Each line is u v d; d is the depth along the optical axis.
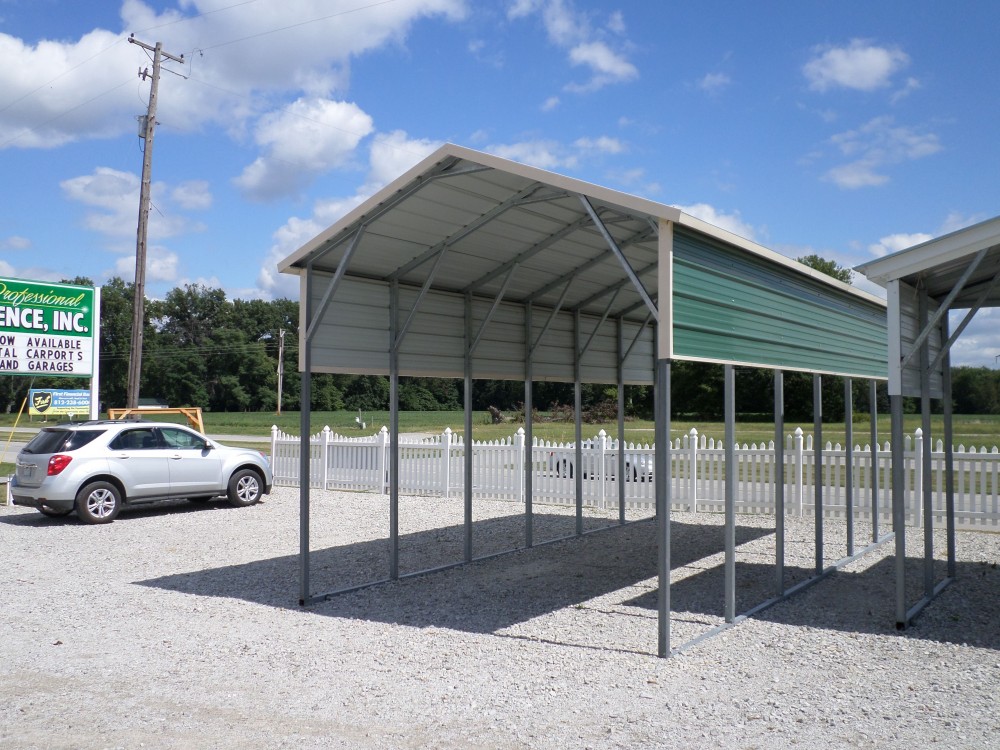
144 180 20.59
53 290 16.45
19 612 7.16
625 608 7.35
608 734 4.34
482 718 4.59
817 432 8.54
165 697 4.96
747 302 6.71
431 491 16.36
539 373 10.77
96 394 17.08
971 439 30.50
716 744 4.19
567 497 15.00
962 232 6.25
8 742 4.25
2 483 17.89
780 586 7.58
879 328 10.55
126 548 10.45
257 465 14.86
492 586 8.34
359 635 6.43
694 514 13.72
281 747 4.19
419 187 6.86
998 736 4.26
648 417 58.03
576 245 8.70
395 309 8.56
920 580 8.44
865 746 4.14
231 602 7.59
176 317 99.50
